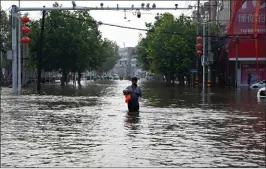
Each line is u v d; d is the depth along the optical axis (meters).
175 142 14.27
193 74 85.94
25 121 20.17
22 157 11.81
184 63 82.56
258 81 73.06
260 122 20.11
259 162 11.31
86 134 15.99
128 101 25.09
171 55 83.50
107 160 11.45
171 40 82.62
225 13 85.56
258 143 14.16
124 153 12.37
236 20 73.12
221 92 52.28
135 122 19.86
